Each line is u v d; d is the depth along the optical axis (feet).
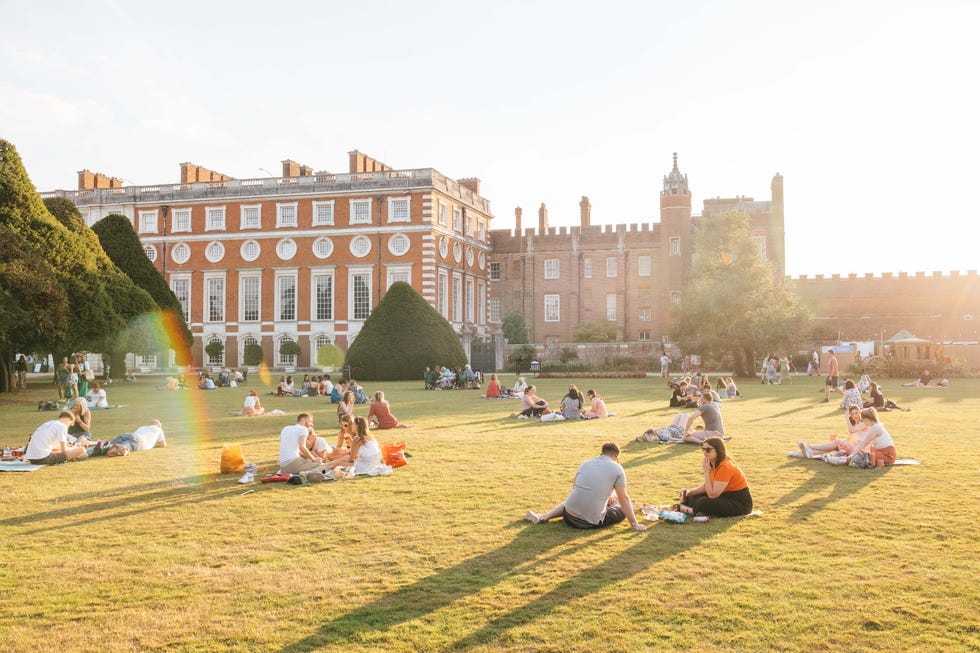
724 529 32.55
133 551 29.81
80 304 126.82
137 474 46.65
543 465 48.80
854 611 23.13
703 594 24.62
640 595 24.59
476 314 246.27
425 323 171.94
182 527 33.53
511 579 26.25
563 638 21.43
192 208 222.48
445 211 220.64
